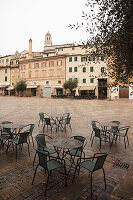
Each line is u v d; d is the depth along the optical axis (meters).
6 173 4.06
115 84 4.03
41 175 4.00
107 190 3.42
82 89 36.19
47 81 42.22
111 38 3.41
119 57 3.47
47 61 42.03
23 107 18.95
